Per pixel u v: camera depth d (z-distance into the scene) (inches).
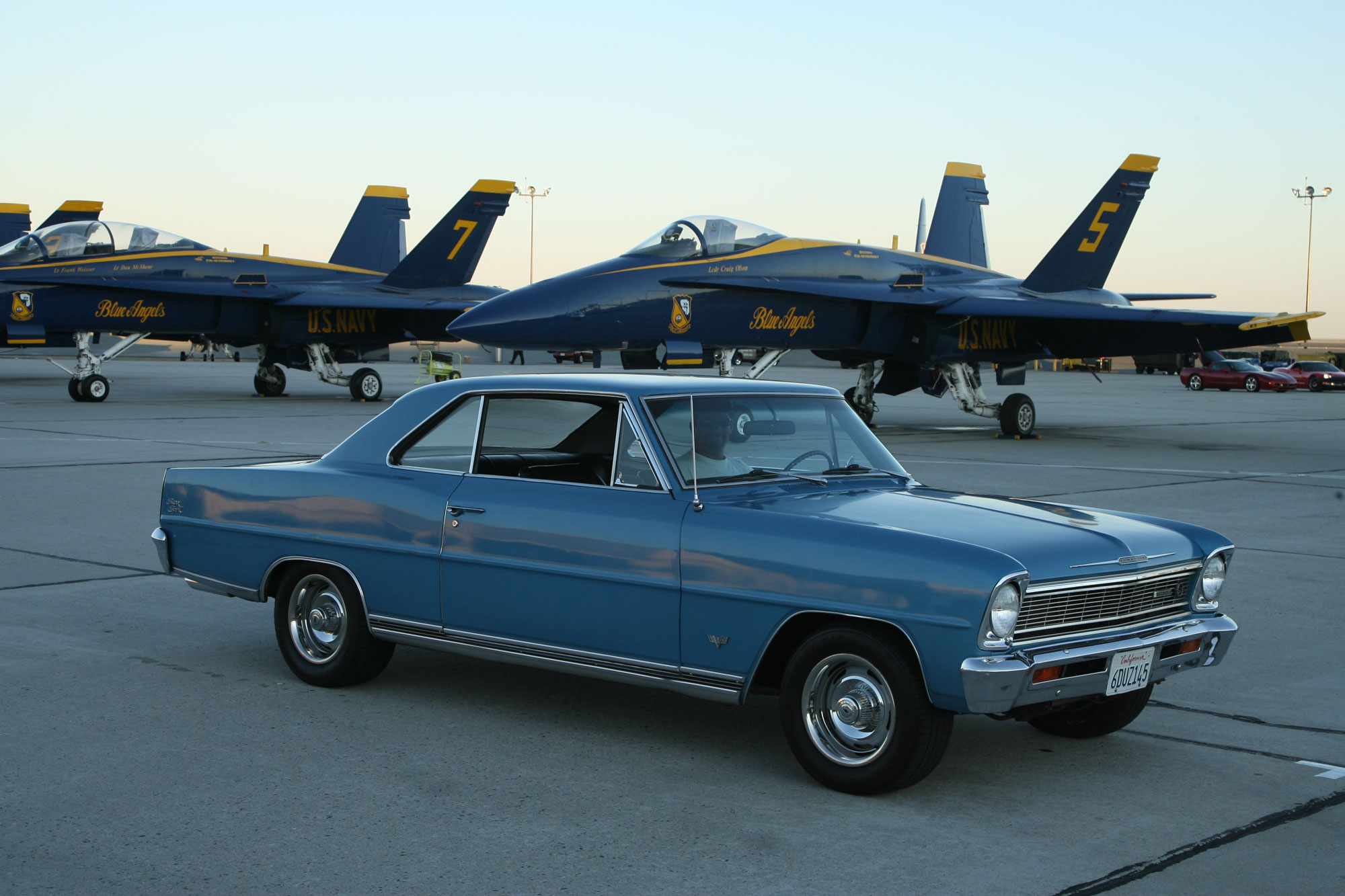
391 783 171.8
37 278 984.3
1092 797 171.5
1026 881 141.1
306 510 216.7
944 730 164.4
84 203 1549.0
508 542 193.3
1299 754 192.5
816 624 174.9
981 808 166.1
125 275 1030.4
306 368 1168.8
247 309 1104.2
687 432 190.2
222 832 152.5
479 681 229.0
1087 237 937.5
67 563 332.2
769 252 813.9
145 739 189.5
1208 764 187.2
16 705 206.2
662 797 168.2
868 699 168.2
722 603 174.4
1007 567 156.9
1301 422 1047.6
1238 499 502.6
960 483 543.8
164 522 237.1
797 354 2787.9
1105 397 1582.2
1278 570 349.1
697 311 787.4
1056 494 508.7
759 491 188.7
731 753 188.9
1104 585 169.6
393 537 205.9
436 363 1539.1
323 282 1165.1
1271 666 247.4
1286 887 140.5
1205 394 1708.9
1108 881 141.6
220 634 259.8
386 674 232.4
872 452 210.8
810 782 176.1
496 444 205.2
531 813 161.3
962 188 1106.1
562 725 201.9
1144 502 489.1
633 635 183.2
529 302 761.6
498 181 1232.2
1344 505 487.8
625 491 187.2
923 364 879.1
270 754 183.5
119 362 2349.9
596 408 205.6
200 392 1235.9
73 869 140.6
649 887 137.8
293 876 139.5
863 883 139.9
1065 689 163.0
